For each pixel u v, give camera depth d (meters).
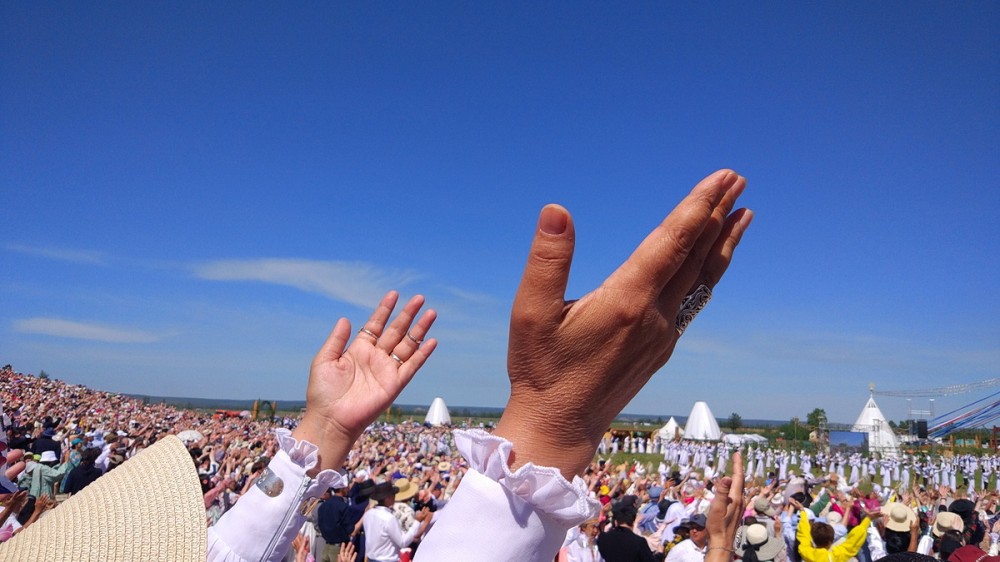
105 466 14.28
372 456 20.25
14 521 4.27
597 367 0.86
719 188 0.87
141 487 1.12
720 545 1.90
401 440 37.50
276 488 1.53
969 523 9.33
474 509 0.88
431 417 64.62
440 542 0.89
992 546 9.06
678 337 0.93
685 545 6.75
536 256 0.85
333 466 1.58
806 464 36.41
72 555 1.03
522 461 0.89
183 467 1.16
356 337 1.70
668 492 14.59
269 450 16.86
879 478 36.00
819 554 7.24
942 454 41.94
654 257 0.86
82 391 64.69
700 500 10.83
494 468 0.89
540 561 0.88
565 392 0.88
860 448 44.44
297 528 1.55
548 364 0.87
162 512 1.09
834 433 46.81
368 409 1.60
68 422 27.92
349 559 5.81
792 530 9.95
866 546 9.83
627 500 7.04
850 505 11.77
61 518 1.09
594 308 0.85
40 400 45.09
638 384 0.92
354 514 8.33
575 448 0.89
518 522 0.87
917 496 16.02
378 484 8.46
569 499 0.84
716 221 0.90
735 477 1.98
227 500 8.01
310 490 1.52
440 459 23.70
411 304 1.69
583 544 6.91
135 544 1.05
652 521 11.97
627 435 49.66
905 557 2.09
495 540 0.87
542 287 0.85
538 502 0.86
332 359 1.66
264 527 1.51
